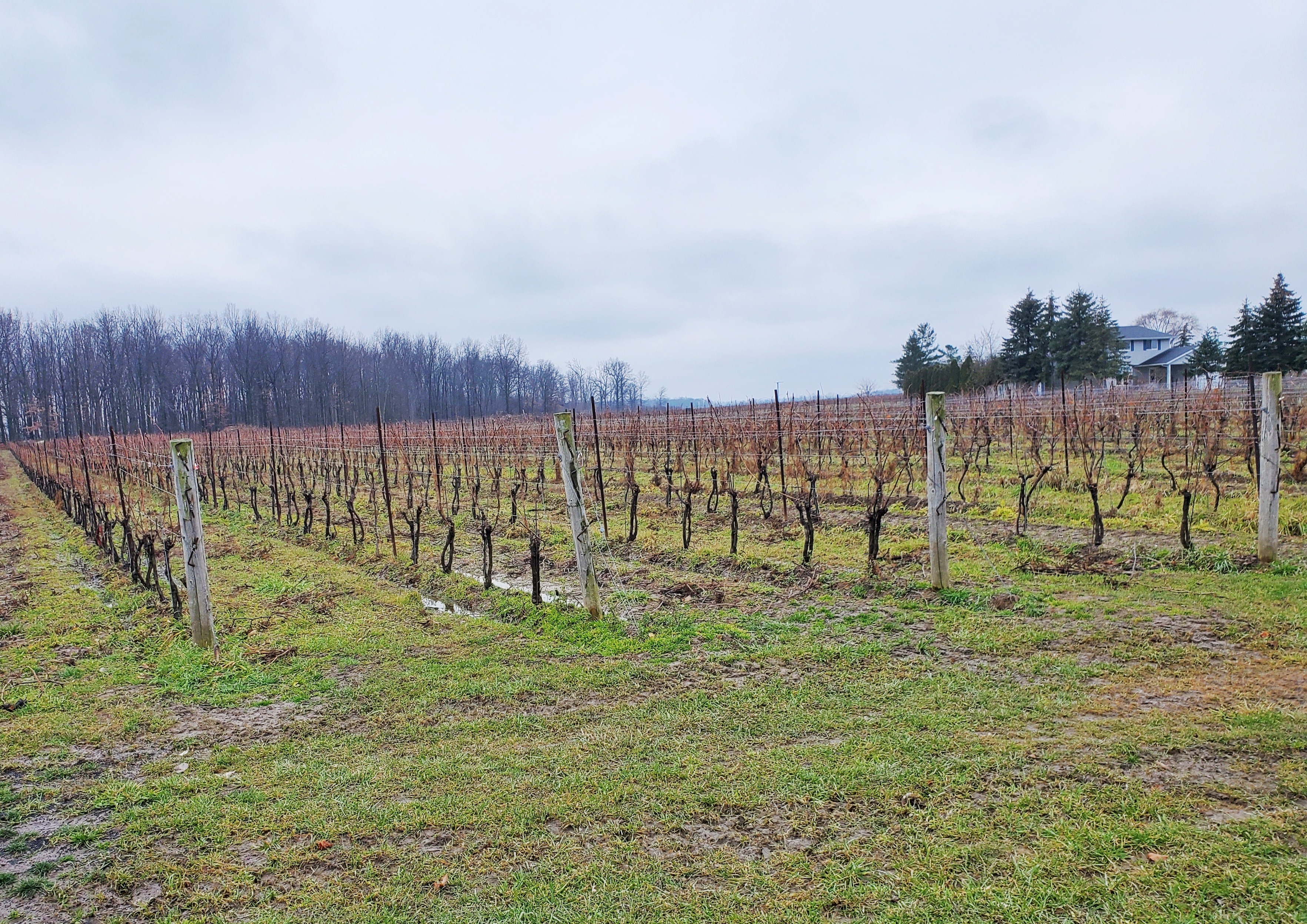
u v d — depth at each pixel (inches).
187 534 274.4
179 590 328.5
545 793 159.8
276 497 616.4
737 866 130.0
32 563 504.1
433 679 240.5
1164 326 3831.2
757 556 379.2
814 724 186.4
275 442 1237.7
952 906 114.1
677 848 137.1
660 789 157.9
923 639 246.2
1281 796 134.3
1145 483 500.4
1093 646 225.9
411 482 627.2
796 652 242.4
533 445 912.3
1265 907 106.7
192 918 127.6
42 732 210.7
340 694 233.3
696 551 404.8
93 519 590.2
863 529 434.0
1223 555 306.3
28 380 2598.4
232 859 144.6
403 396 3011.8
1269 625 227.3
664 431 869.2
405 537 515.2
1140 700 183.5
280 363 2783.0
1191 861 118.2
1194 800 135.4
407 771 175.5
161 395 2566.4
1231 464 559.2
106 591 406.0
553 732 193.8
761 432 684.1
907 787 149.7
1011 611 267.6
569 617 294.2
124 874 141.3
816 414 819.4
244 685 244.8
